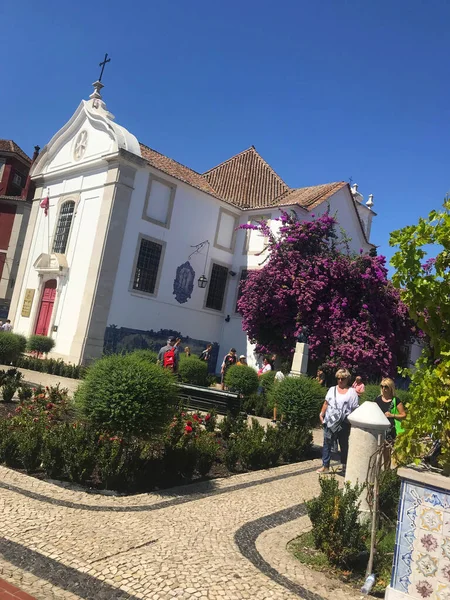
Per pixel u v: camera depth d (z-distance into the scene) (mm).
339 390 7871
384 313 18359
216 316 23688
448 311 3611
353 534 4105
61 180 23062
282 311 18625
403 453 3539
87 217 20703
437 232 3652
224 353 23500
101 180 20453
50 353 19797
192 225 22344
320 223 19219
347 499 4293
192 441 6922
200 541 4312
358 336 17531
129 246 19906
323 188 24406
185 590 3381
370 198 33969
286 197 24875
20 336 17734
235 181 27547
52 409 8062
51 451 5770
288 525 5020
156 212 20938
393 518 5250
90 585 3375
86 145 21906
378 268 18562
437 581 3223
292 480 7027
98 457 5715
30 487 5328
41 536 4062
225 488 6242
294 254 18844
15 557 3672
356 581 3916
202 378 17438
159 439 6789
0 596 3141
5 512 4504
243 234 24078
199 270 22750
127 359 6363
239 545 4324
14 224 32062
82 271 19953
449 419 3361
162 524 4652
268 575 3787
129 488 5711
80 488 5559
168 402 6289
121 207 19562
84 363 18391
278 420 10836
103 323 19031
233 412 11617
